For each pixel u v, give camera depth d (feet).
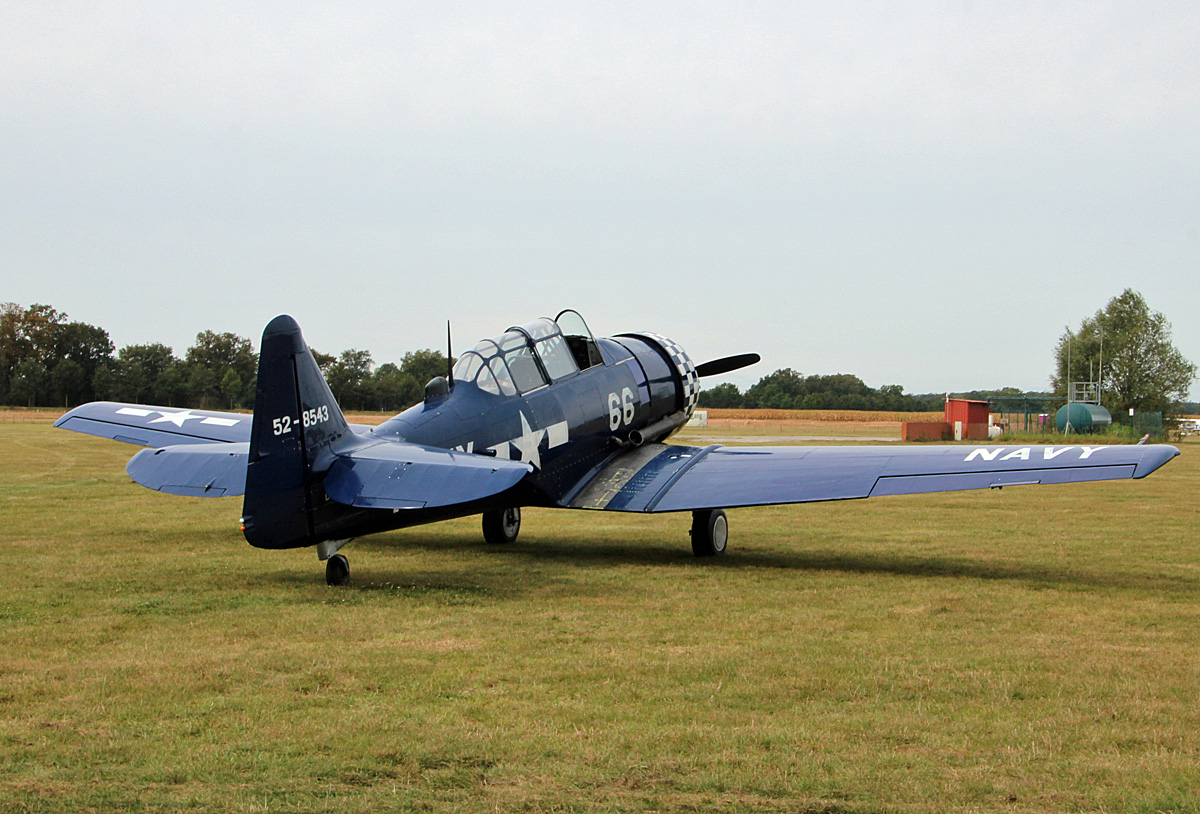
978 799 12.14
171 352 372.38
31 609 23.44
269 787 12.41
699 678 17.48
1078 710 15.70
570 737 14.25
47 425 179.22
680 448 38.78
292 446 25.22
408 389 284.41
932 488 29.17
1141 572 30.63
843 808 11.87
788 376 392.06
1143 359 249.96
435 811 11.73
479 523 46.16
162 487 27.53
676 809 11.84
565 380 36.58
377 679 17.30
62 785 12.45
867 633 21.39
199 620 22.27
